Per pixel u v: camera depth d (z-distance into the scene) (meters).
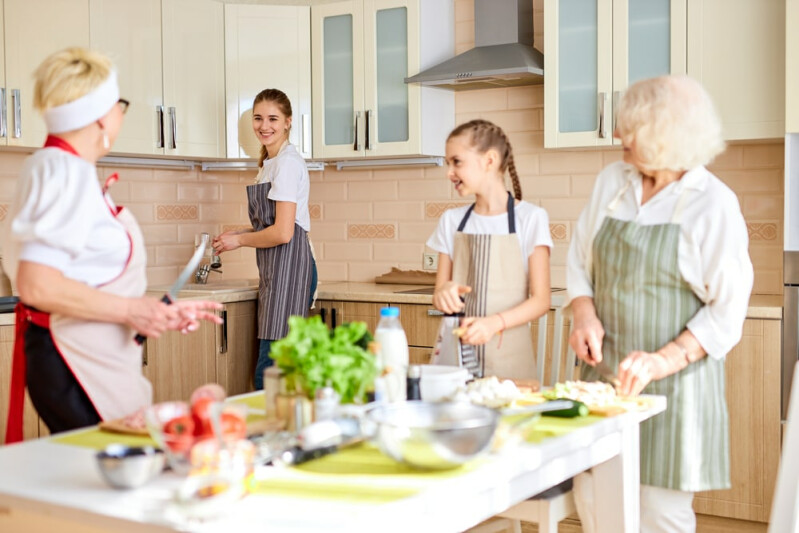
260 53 4.37
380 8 4.18
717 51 3.47
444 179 4.39
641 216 2.19
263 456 1.51
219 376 3.94
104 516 1.30
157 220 4.53
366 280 4.62
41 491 1.39
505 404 1.86
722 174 3.76
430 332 3.82
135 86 4.04
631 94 2.12
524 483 1.64
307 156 4.41
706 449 2.17
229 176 4.83
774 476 3.27
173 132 4.18
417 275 4.39
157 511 1.29
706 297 2.13
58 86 1.99
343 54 4.30
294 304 3.85
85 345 2.07
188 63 4.23
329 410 1.61
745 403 3.30
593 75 3.72
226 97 4.36
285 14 4.36
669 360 2.09
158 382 3.69
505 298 2.45
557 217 4.12
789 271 3.24
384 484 1.41
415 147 4.14
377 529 1.26
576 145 3.77
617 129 2.15
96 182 2.01
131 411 2.13
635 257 2.16
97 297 1.99
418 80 4.02
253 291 4.06
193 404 1.51
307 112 4.39
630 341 2.20
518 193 2.61
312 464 1.53
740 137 3.45
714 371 2.18
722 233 2.07
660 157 2.07
